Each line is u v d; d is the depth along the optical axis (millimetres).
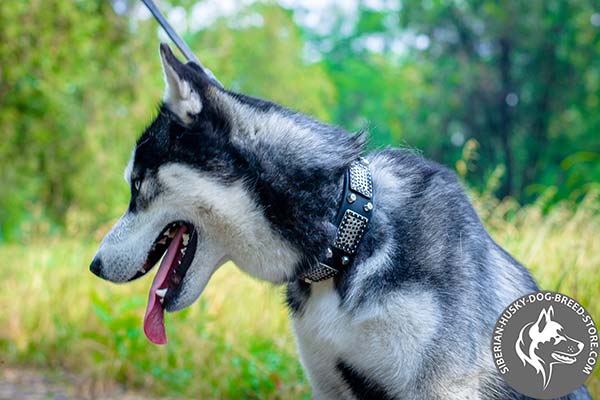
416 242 2959
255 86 33750
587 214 5512
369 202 3014
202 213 3037
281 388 4930
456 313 2879
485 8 24297
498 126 25594
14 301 7340
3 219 15781
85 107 13375
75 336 6391
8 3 9797
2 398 5438
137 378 5652
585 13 23375
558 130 25453
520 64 25031
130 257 3117
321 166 3029
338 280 3010
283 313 5902
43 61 10641
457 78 25219
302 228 2979
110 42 11625
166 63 3020
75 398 5461
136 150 3150
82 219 8641
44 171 13562
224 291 6184
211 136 3035
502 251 3256
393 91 38938
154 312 3135
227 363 5387
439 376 2854
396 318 2877
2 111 11305
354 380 3080
